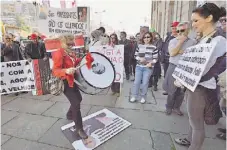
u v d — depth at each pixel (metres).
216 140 2.49
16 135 2.62
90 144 2.40
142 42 3.75
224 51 1.51
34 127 2.82
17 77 3.77
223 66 1.54
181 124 2.92
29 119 3.08
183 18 9.58
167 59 4.43
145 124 2.91
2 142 2.46
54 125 2.87
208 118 1.73
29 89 3.90
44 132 2.69
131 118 3.11
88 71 2.38
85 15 4.25
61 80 2.33
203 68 1.52
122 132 2.69
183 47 2.89
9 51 4.39
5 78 3.68
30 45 4.75
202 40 1.69
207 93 1.66
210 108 1.69
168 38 4.41
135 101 3.88
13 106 3.62
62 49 2.28
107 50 4.04
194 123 1.79
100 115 3.19
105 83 2.39
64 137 2.56
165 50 4.49
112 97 4.11
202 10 1.58
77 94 2.44
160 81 5.70
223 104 2.65
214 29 1.64
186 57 1.95
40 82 3.91
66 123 2.94
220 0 4.96
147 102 3.84
